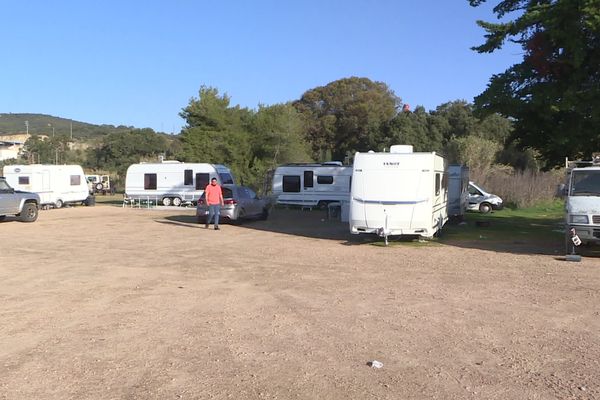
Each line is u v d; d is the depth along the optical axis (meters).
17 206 21.69
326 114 73.56
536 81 15.77
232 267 11.33
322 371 5.26
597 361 5.55
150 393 4.72
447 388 4.84
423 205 14.93
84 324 6.90
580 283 9.59
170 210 29.98
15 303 8.03
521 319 7.16
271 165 40.69
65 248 14.27
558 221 22.70
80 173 32.78
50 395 4.67
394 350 5.89
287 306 7.89
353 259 12.49
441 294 8.70
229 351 5.86
